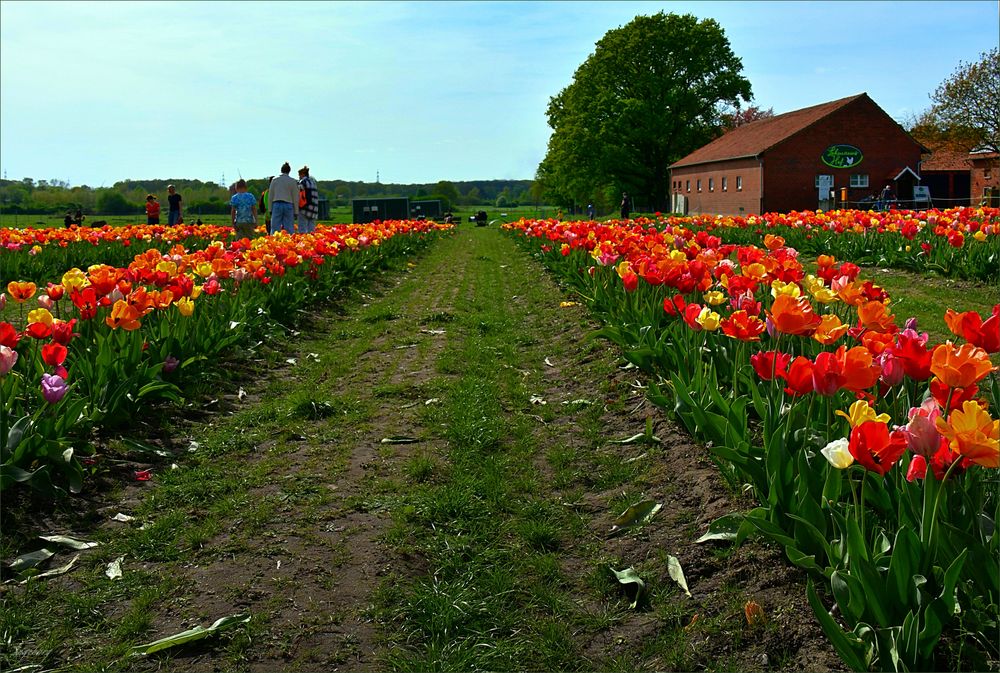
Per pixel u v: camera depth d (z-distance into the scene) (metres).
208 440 6.44
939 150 63.53
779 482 4.13
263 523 5.01
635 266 8.34
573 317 11.30
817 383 3.82
